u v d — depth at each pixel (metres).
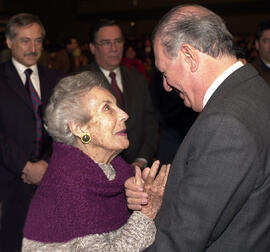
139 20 12.32
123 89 2.63
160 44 1.19
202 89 1.16
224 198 1.00
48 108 1.33
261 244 1.10
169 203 1.17
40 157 2.34
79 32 13.51
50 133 1.33
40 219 1.19
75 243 1.16
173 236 1.05
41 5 12.88
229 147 0.99
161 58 1.20
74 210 1.18
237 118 1.00
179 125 2.65
